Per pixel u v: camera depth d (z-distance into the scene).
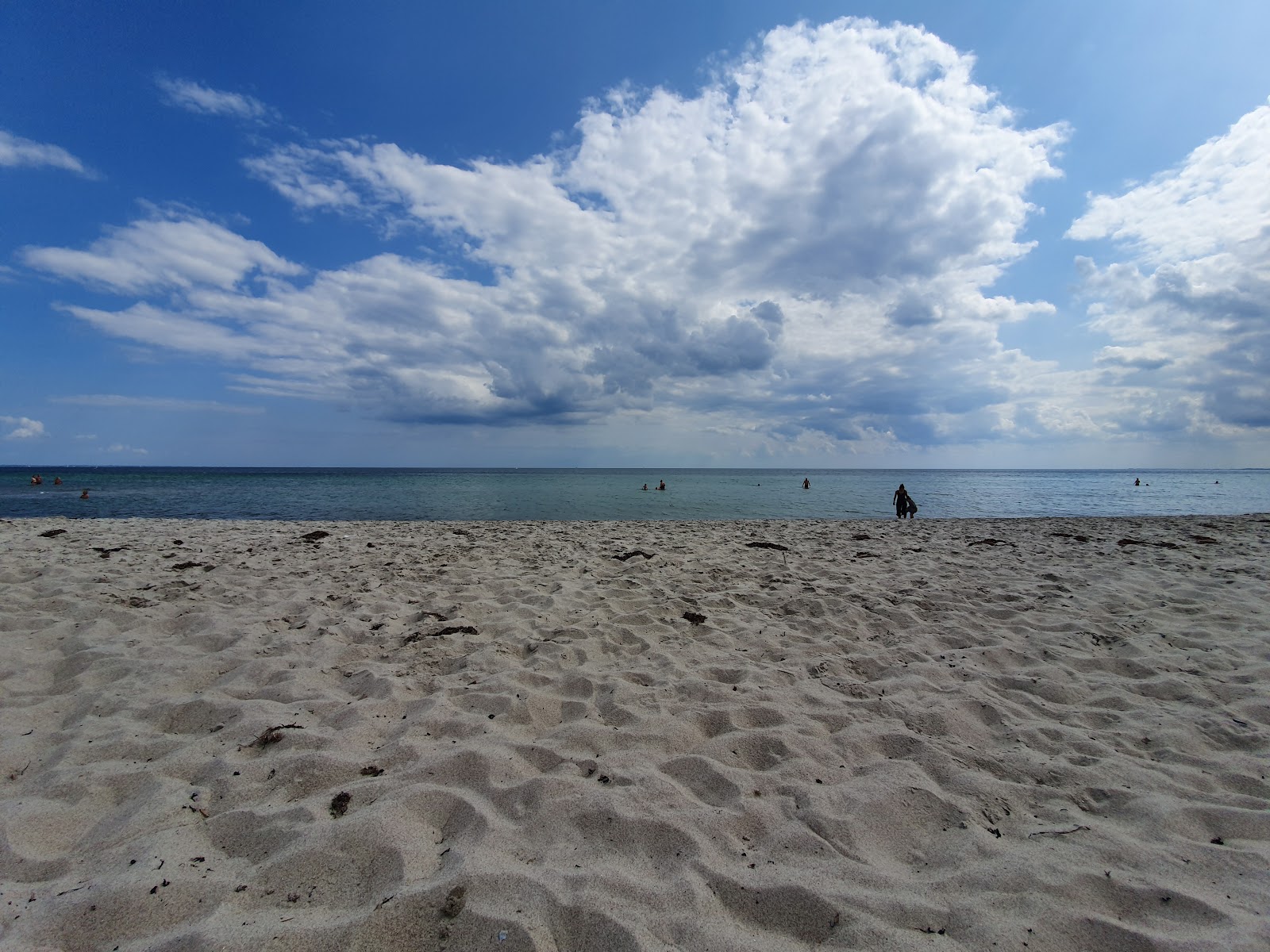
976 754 3.08
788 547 10.55
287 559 8.44
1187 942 1.83
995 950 1.83
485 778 2.80
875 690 3.92
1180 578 7.20
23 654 4.27
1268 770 2.86
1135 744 3.21
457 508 25.84
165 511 21.69
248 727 3.24
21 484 40.59
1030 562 8.66
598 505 28.42
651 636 5.15
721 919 1.98
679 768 2.95
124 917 1.92
